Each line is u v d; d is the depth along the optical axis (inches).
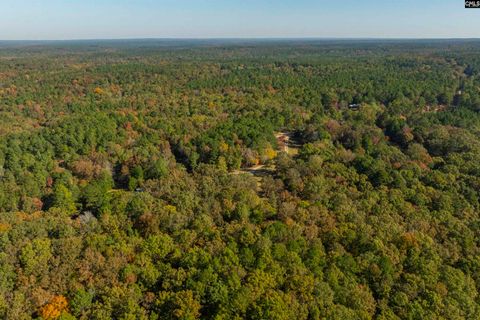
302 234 2439.7
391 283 2159.2
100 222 2613.2
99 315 1774.1
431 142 4589.1
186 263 2096.5
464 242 2544.3
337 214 2687.0
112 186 3848.4
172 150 4633.4
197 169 3863.2
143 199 2893.7
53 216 2822.3
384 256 2253.9
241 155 4188.0
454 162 3838.6
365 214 2719.0
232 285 1930.4
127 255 2155.5
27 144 4338.1
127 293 1879.9
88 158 4197.8
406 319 1978.3
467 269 2345.0
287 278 2025.1
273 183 3304.6
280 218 2694.4
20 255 2091.5
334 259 2225.6
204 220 2546.8
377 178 3289.9
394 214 2753.4
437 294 2095.2
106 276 1998.0
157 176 3846.0
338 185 3198.8
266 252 2140.7
